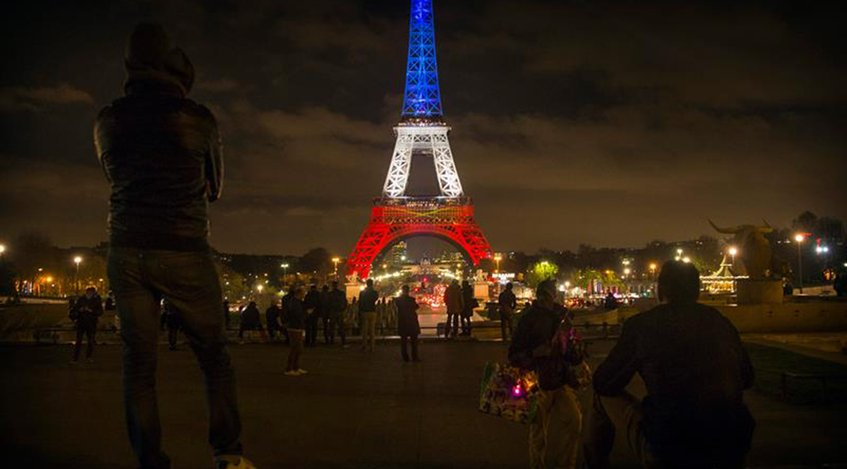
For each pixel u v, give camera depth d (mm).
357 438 11617
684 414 5824
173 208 5828
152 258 5758
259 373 21078
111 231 5906
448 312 35031
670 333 6035
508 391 8945
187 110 5840
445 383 18594
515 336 9164
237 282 161500
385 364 23500
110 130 5820
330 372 21250
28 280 108125
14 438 11312
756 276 33312
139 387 5918
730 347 6027
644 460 6156
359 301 28766
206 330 6055
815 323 32125
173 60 6051
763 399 14906
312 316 32125
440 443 11234
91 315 24391
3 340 35438
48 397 15906
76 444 10867
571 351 9141
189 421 12930
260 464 9820
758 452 10258
